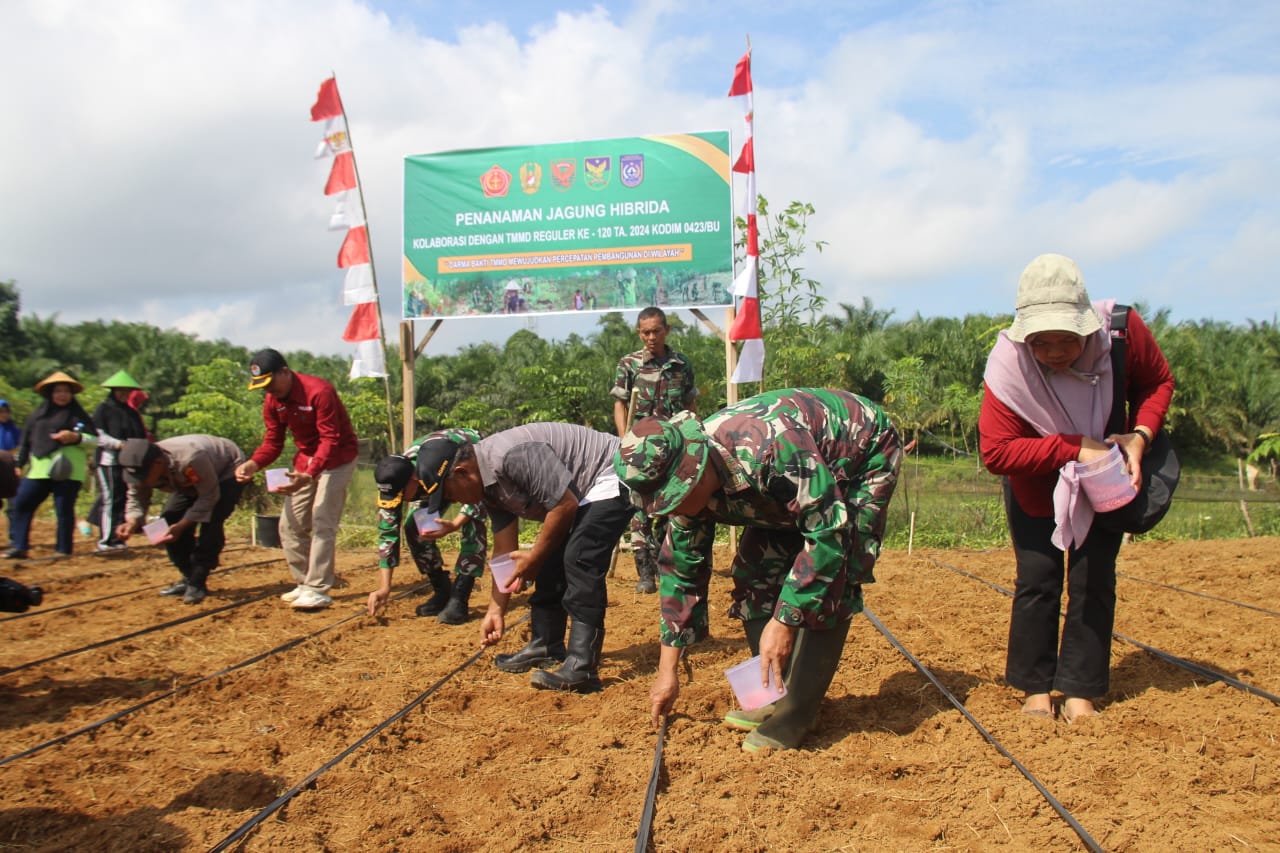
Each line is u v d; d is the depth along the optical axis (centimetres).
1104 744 363
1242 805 312
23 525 912
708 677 483
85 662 536
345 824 318
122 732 415
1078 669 396
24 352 3456
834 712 417
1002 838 293
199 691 476
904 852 287
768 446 312
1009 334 376
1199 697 420
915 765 348
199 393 1538
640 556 711
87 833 310
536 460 438
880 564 827
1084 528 370
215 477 684
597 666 468
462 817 322
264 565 898
